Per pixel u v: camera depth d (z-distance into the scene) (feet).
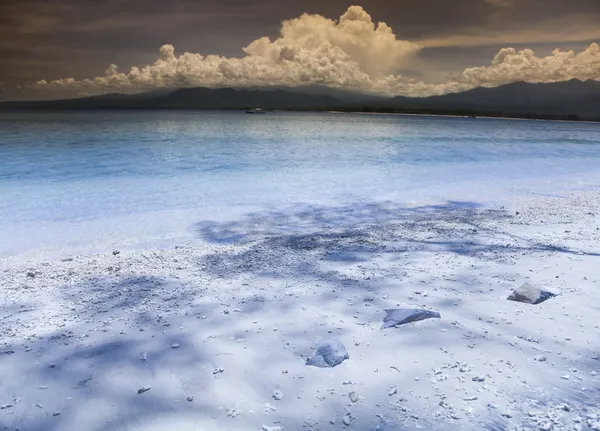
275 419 10.09
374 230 31.81
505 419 9.79
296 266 22.90
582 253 24.45
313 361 12.63
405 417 10.00
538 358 12.59
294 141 133.49
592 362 12.36
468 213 38.06
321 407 10.52
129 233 31.68
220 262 23.89
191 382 11.80
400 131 216.74
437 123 386.32
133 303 17.85
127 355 13.37
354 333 14.64
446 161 83.71
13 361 13.06
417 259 23.80
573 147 127.34
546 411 10.06
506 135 195.31
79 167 68.74
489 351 13.14
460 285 19.35
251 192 49.34
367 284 19.75
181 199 44.91
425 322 15.34
